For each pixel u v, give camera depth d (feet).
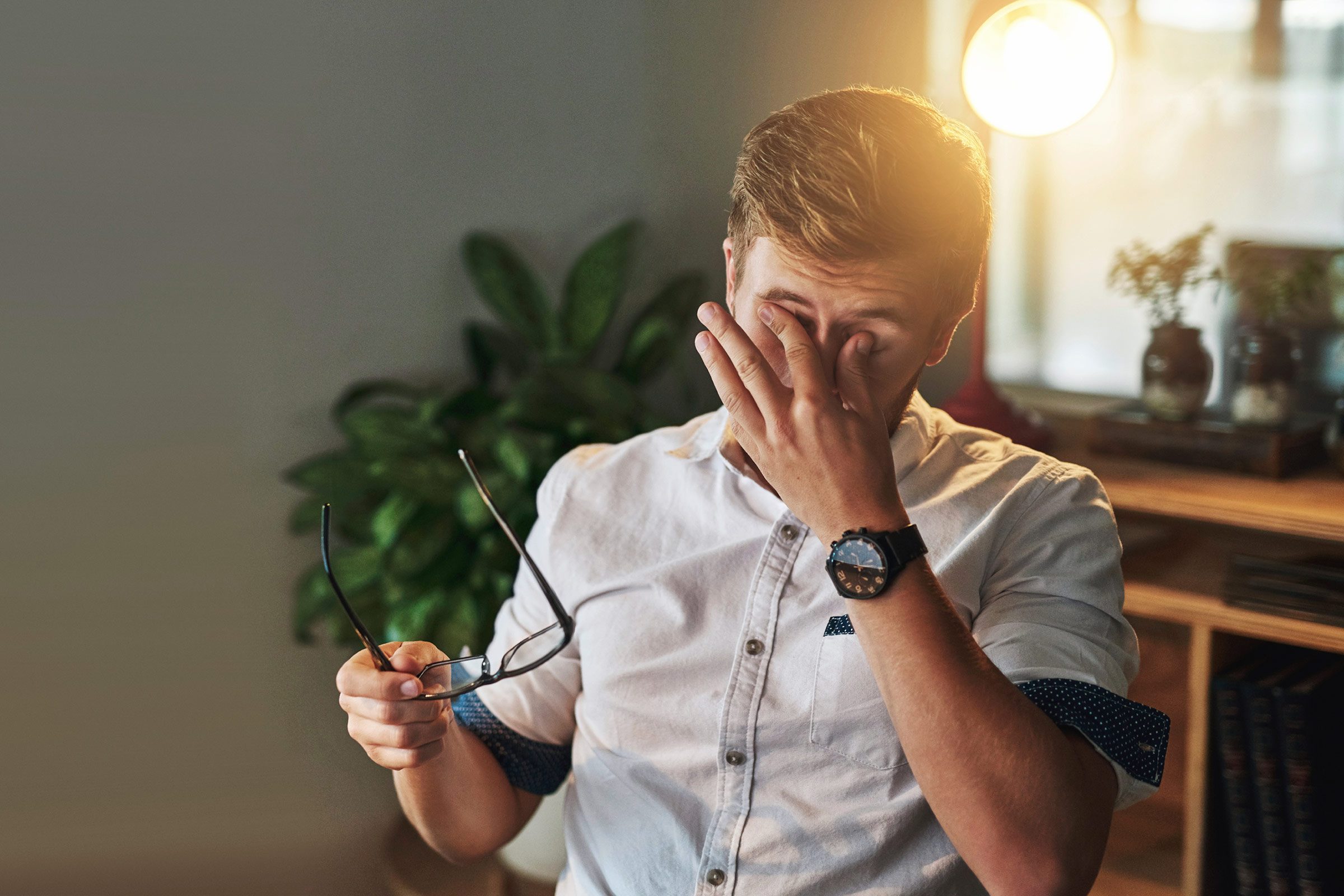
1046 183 6.66
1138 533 5.65
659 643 3.09
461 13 6.16
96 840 5.67
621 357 6.59
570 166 6.70
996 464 3.15
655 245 7.09
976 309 5.73
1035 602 2.90
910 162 2.58
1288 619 4.58
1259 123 5.97
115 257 5.37
